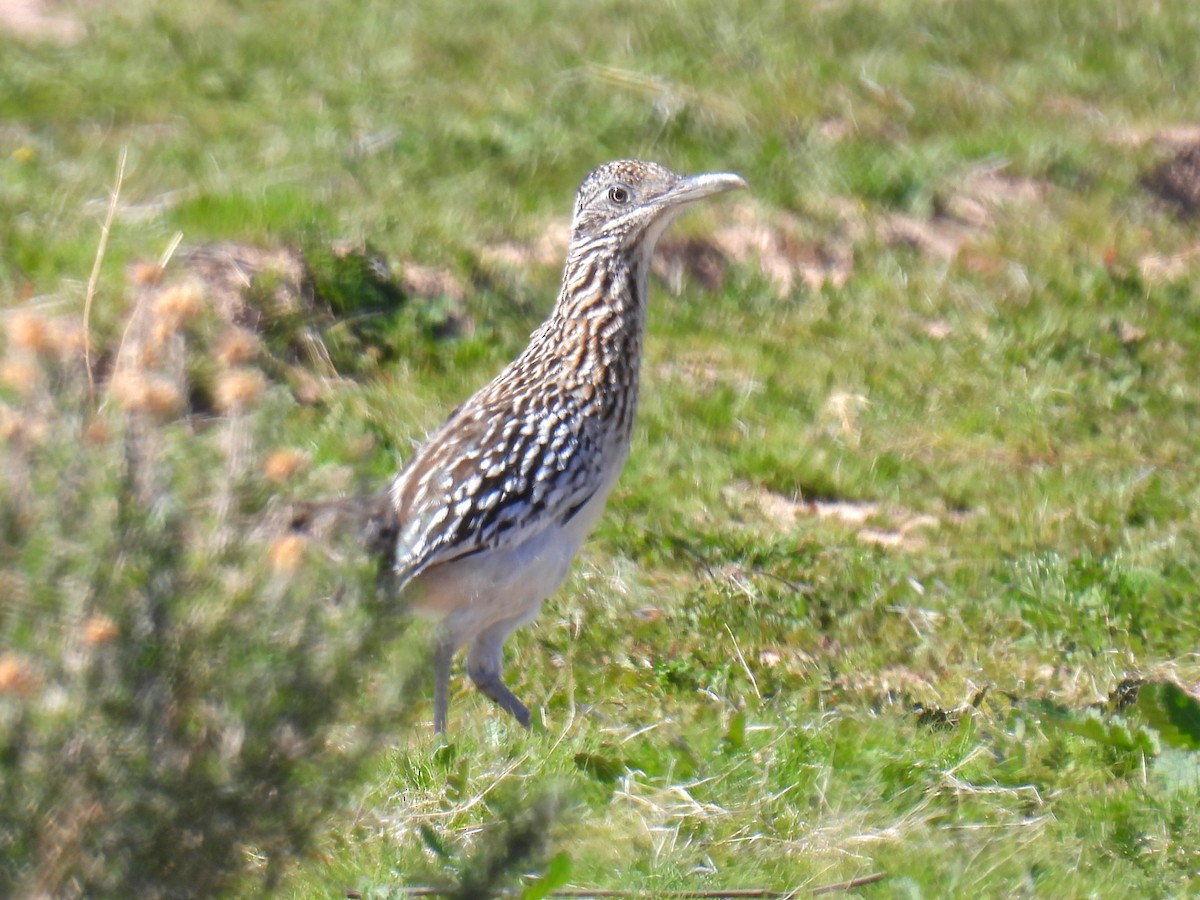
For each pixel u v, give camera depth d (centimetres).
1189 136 2017
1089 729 948
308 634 620
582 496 983
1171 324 1658
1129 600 1162
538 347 1017
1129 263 1772
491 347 1447
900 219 1798
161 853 618
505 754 927
